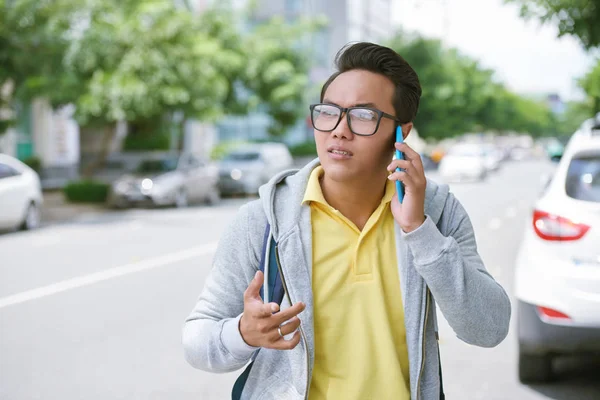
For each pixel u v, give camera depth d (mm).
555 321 4879
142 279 9594
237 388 1999
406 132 1986
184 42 22047
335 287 1905
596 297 4781
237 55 30016
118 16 21094
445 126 52750
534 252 5043
